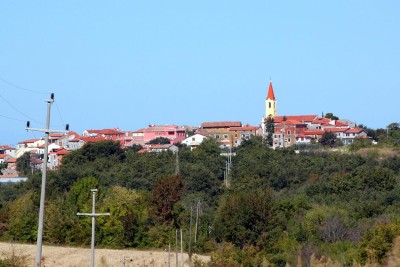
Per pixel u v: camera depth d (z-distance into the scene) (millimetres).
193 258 172125
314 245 169250
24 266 130625
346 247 160000
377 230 123750
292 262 153125
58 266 163250
